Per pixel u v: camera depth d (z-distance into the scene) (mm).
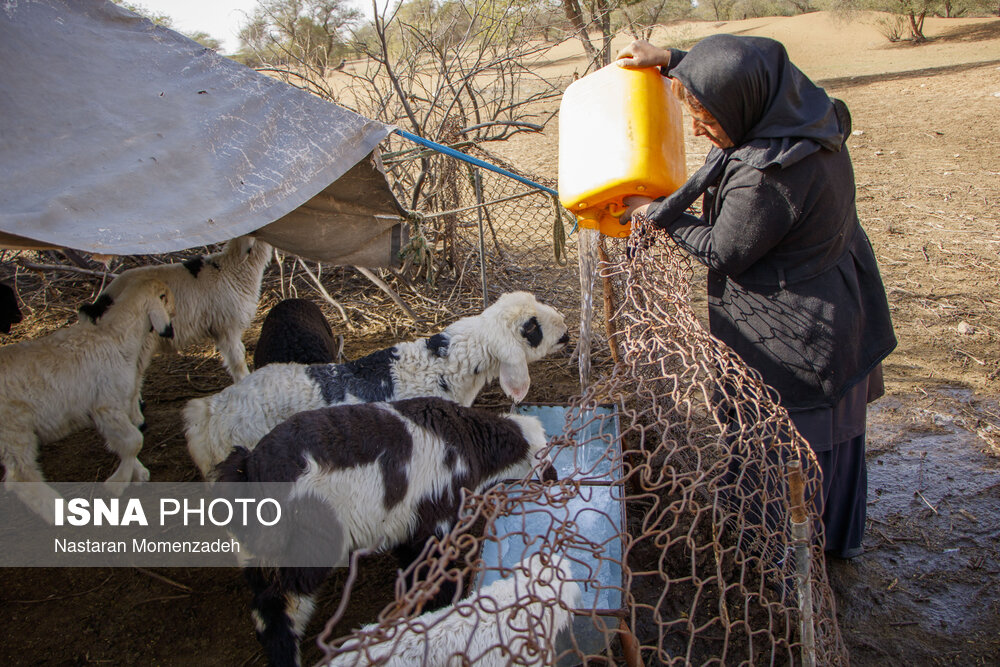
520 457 3539
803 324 2799
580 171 3004
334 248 4918
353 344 6344
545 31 7508
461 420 3445
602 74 3041
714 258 2727
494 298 6902
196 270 5488
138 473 4645
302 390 3967
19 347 4148
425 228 7008
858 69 19422
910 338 5887
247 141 3830
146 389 5848
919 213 8578
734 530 3332
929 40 22734
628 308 3285
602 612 2674
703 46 2592
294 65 8086
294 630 3070
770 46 2543
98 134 3592
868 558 3746
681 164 3010
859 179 9984
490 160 6801
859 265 2895
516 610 1607
